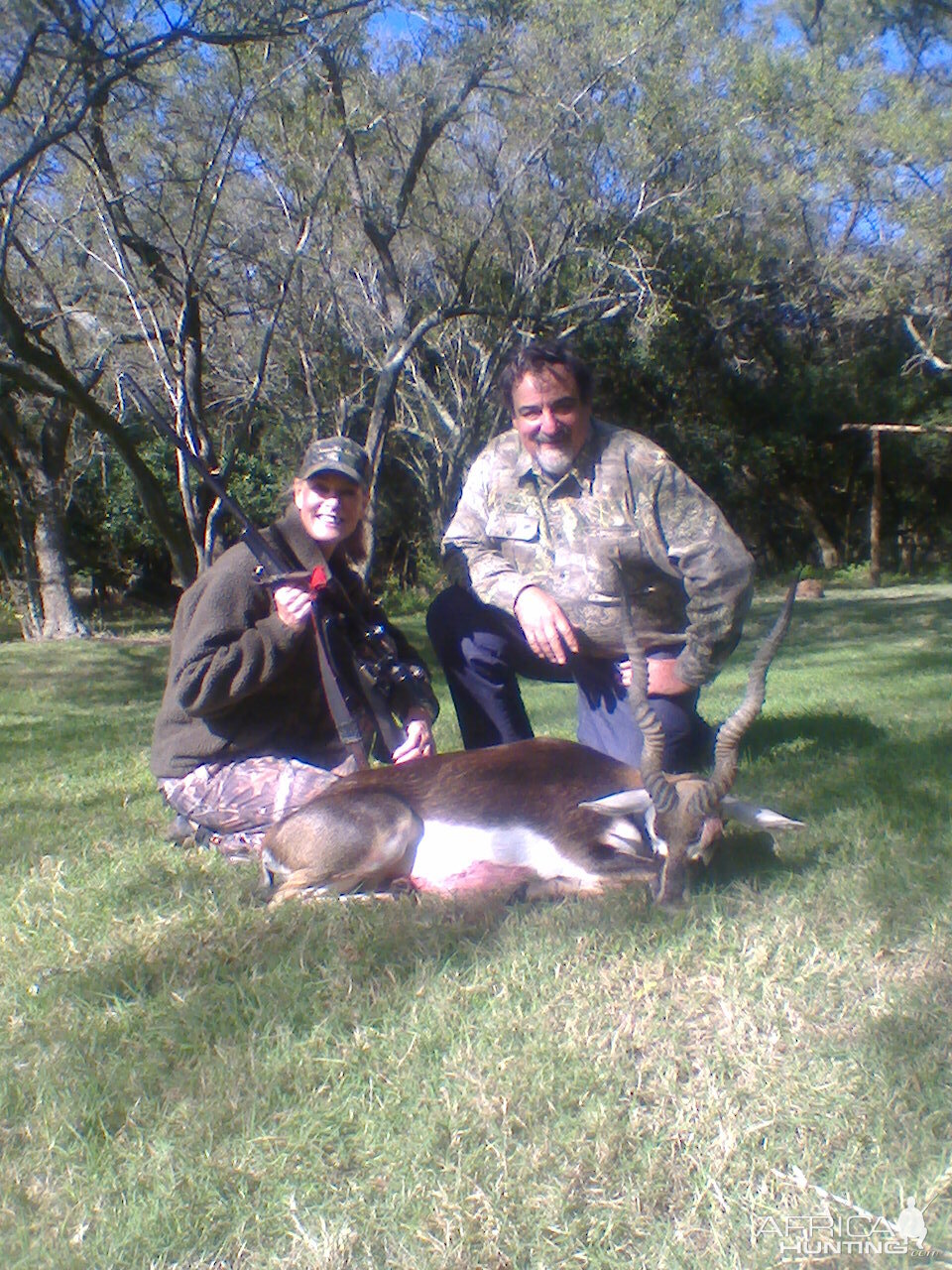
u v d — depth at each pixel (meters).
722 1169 1.26
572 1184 1.25
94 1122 1.37
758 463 15.00
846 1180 1.24
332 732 2.45
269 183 7.55
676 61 8.63
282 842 2.06
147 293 7.32
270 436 11.52
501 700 2.70
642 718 1.91
